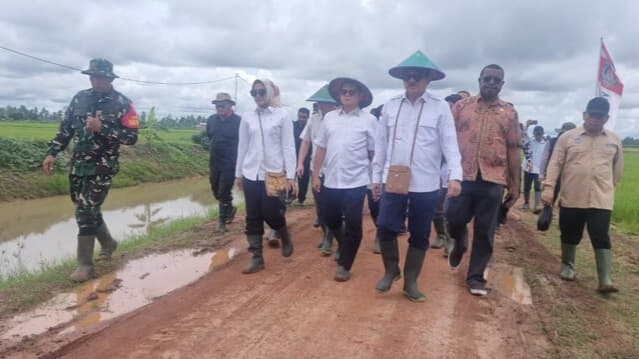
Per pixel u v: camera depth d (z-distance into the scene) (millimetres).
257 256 6285
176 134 49219
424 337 4395
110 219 14352
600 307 5363
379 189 5328
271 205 6148
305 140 7523
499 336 4477
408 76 5016
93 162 6012
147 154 27469
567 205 6102
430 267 6609
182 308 5012
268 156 6090
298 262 6746
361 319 4750
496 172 5355
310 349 4117
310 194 14523
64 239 11680
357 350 4117
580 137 6051
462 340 4363
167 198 19672
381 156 5285
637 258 7605
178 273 6324
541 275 6426
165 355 3992
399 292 5547
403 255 7254
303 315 4832
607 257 5801
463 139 5527
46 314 4914
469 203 5547
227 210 8836
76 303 5227
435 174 5102
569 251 6316
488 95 5414
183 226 9609
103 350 4094
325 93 7301
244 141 6277
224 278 6016
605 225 5824
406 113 5109
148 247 7629
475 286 5527
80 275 5922
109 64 6004
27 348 4141
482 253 5547
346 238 5812
